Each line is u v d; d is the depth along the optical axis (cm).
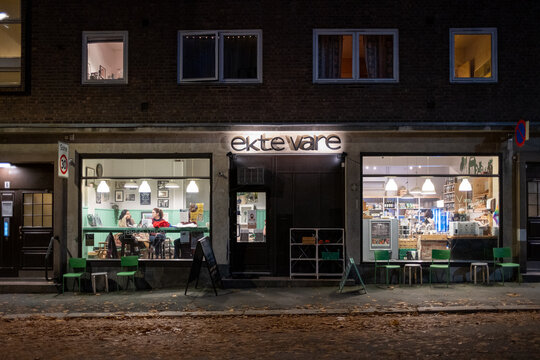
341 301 1029
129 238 1275
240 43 1242
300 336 778
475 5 1219
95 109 1241
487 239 1245
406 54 1221
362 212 1243
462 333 769
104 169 1274
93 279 1198
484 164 1245
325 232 1252
